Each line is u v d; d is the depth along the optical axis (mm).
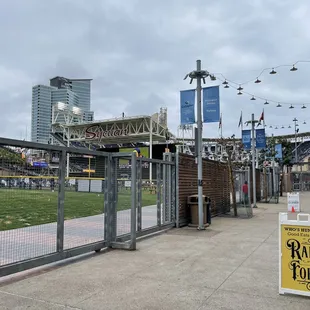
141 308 4461
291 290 4891
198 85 11438
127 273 6047
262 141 22594
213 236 9859
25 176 6246
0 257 6430
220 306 4516
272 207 21047
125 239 8547
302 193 41438
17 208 7289
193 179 12969
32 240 7746
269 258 7148
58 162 6734
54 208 7551
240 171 18469
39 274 5992
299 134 80938
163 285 5391
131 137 63531
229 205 17344
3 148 5879
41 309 4418
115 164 8367
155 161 10492
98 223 11555
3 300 4734
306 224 4855
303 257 4859
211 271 6176
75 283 5488
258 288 5230
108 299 4781
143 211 16234
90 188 8883
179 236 9859
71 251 6863
